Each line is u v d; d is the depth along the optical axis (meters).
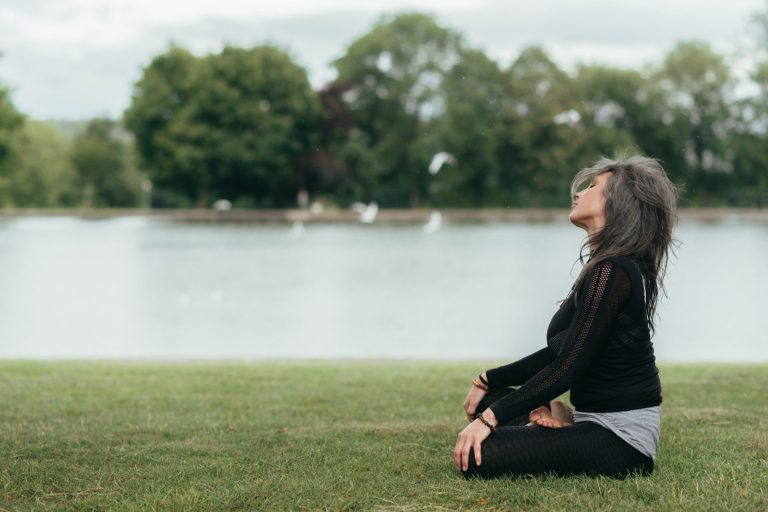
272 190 77.81
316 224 68.12
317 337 17.98
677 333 17.84
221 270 33.53
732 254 37.84
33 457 4.83
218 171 74.62
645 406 4.01
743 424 5.63
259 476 4.36
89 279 30.84
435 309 22.62
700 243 44.06
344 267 34.34
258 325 19.98
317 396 7.30
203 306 23.62
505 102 75.81
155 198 89.94
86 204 94.06
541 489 3.90
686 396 7.02
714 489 3.97
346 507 3.83
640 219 3.88
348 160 78.00
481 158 74.25
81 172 92.75
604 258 3.86
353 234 55.16
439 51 76.62
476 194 78.31
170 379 8.59
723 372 8.89
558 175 75.25
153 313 22.36
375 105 79.06
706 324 19.11
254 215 76.19
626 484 3.93
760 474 4.26
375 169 76.06
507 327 19.36
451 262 36.16
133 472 4.46
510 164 77.00
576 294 3.94
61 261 37.53
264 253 41.06
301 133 77.44
